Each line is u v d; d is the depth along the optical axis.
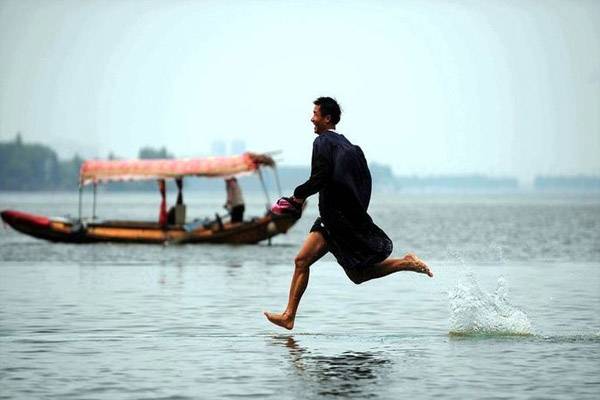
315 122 27.45
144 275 52.88
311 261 27.48
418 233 116.56
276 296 41.09
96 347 26.66
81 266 60.34
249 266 60.44
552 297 41.22
